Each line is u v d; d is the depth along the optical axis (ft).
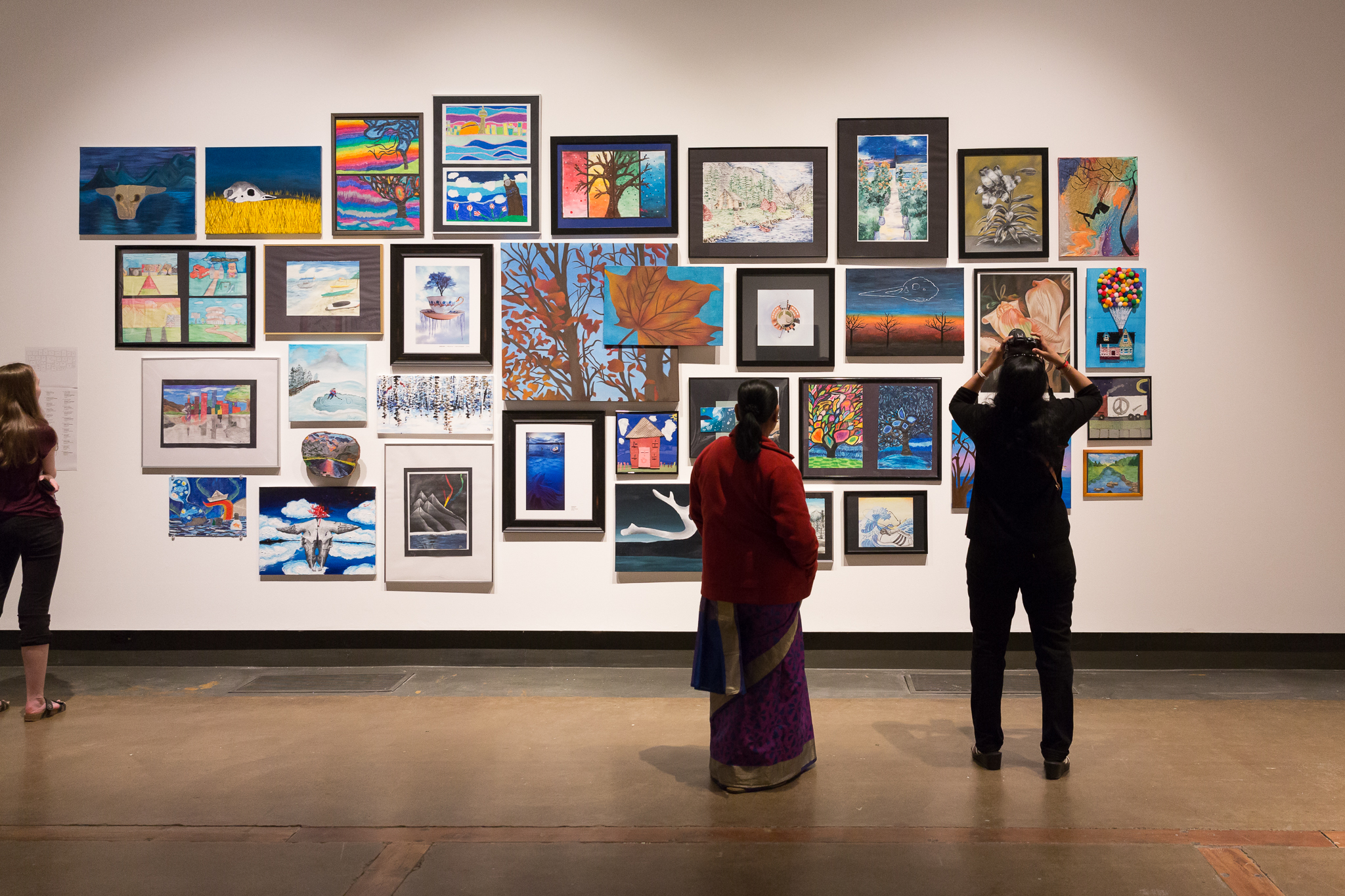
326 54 13.56
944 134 13.37
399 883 7.30
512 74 13.55
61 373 13.66
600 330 13.51
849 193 13.44
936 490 13.52
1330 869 7.47
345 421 13.65
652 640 13.60
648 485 13.55
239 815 8.57
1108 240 13.39
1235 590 13.43
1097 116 13.37
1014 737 10.70
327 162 13.60
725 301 13.52
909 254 13.42
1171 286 13.41
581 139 13.48
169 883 7.30
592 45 13.51
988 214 13.41
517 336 13.52
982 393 13.42
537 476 13.58
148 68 13.61
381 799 8.93
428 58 13.53
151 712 11.67
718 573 8.96
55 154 13.64
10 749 10.34
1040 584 9.29
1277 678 13.01
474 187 13.55
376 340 13.65
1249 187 13.34
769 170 13.47
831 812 8.57
